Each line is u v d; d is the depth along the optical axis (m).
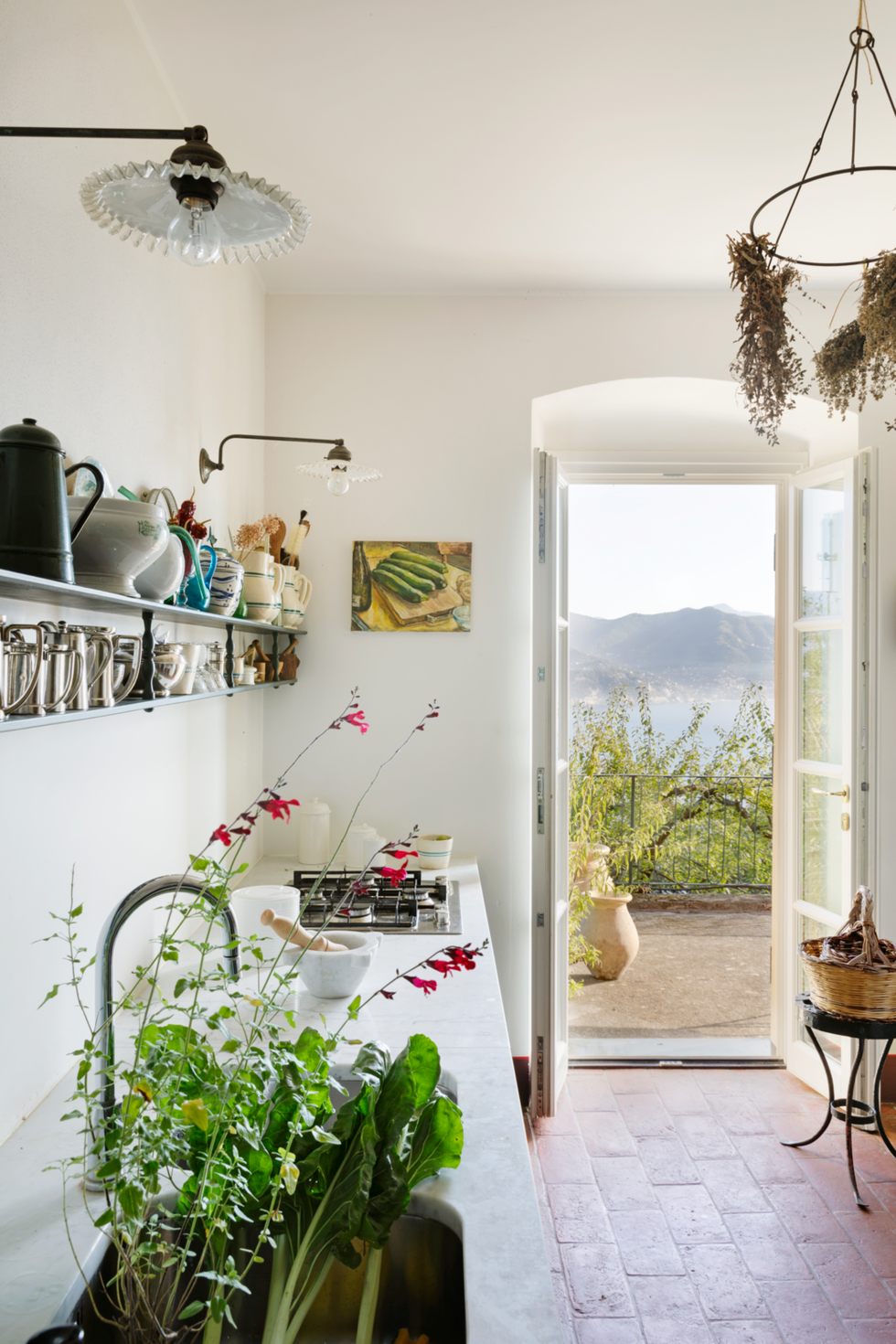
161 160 1.91
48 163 1.29
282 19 1.77
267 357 3.05
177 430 2.00
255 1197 0.89
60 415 1.34
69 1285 0.88
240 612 2.21
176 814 1.99
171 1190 1.02
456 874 2.78
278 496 3.06
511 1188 1.06
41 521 0.98
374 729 3.06
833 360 1.76
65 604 1.30
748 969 4.80
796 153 2.25
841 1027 2.51
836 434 3.21
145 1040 0.91
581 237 2.70
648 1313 2.04
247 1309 1.03
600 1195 2.51
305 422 3.06
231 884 2.44
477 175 2.36
